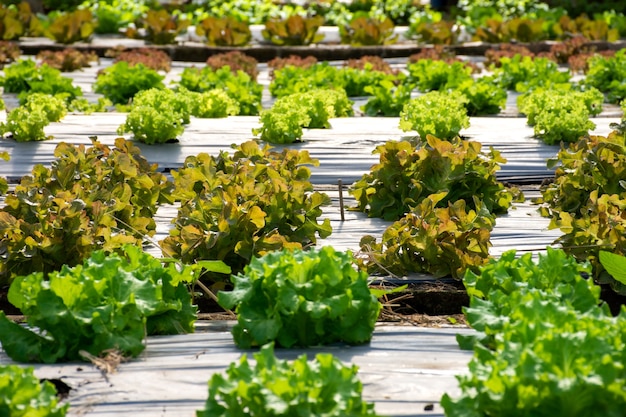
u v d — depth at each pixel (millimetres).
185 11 22203
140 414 3893
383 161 7234
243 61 14695
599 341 3656
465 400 3697
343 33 17938
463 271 5730
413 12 22062
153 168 7359
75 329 4402
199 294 5438
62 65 14820
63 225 5656
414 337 4684
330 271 4504
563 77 12836
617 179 7074
